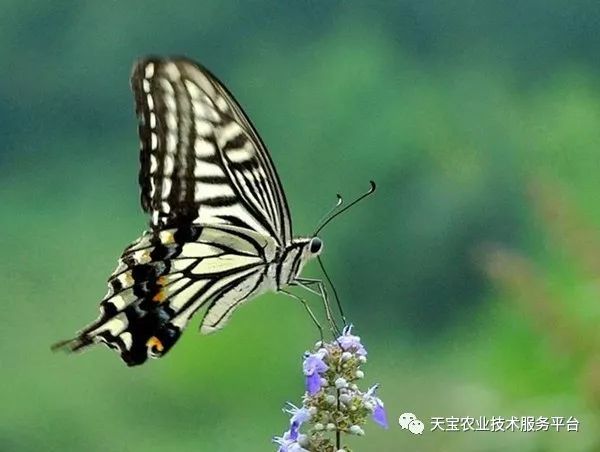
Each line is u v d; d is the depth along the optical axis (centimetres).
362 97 137
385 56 140
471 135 132
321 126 137
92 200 135
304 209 130
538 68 139
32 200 135
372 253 123
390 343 115
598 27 139
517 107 135
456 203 124
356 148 133
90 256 129
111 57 141
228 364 109
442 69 139
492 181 125
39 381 112
